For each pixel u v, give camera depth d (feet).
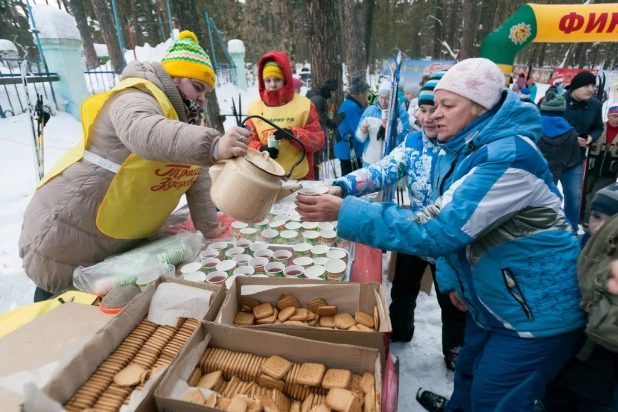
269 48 68.64
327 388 3.34
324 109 16.08
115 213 5.13
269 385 3.40
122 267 4.91
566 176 11.31
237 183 3.52
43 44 24.77
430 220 3.43
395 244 3.46
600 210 4.30
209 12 65.41
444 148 3.90
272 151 8.22
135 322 3.88
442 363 7.04
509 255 3.71
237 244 6.12
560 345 3.87
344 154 14.93
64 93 25.99
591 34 19.74
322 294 4.44
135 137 3.98
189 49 5.15
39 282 5.31
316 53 21.02
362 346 3.74
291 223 6.72
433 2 63.10
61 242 5.01
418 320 8.37
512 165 3.32
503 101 3.60
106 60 56.54
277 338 3.57
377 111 12.53
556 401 5.06
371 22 41.04
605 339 3.49
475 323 4.83
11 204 14.80
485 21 42.22
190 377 3.37
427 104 5.42
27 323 3.78
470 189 3.34
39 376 3.04
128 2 62.49
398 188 10.85
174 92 5.00
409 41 67.31
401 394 6.38
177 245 5.58
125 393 3.13
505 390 4.07
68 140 22.65
